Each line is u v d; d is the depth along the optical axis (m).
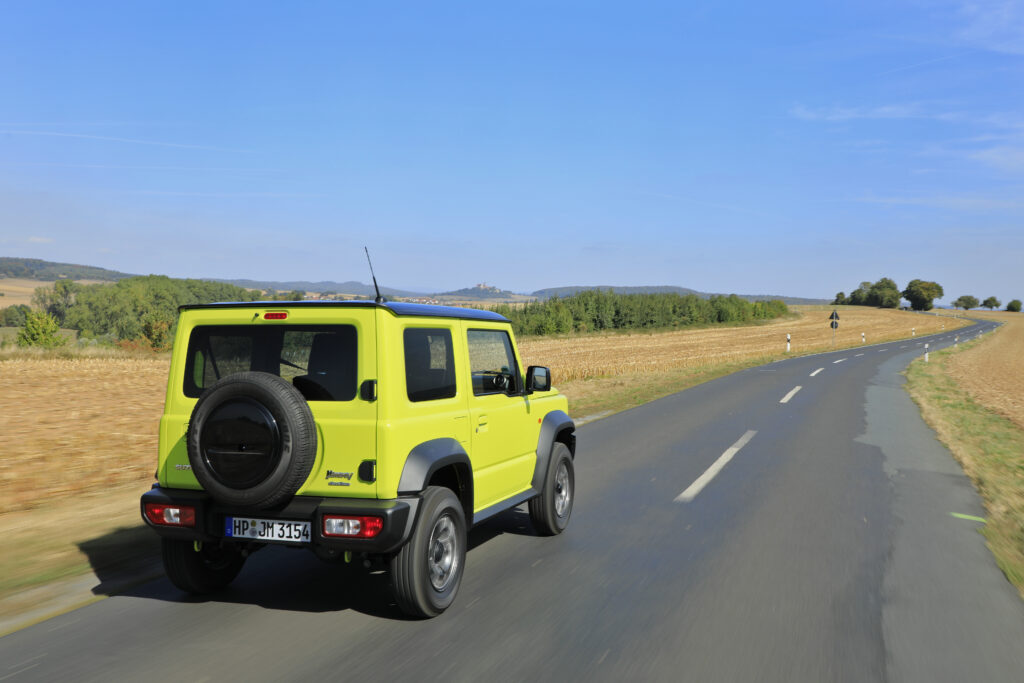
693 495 8.34
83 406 15.48
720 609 4.79
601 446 11.76
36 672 3.74
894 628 4.50
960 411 18.34
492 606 4.83
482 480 5.52
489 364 5.88
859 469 10.09
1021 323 151.50
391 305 4.65
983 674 3.88
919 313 193.88
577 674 3.80
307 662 3.91
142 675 3.72
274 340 4.71
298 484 4.39
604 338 65.94
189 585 4.94
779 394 20.78
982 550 6.33
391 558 4.47
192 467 4.43
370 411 4.46
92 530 6.45
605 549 6.23
